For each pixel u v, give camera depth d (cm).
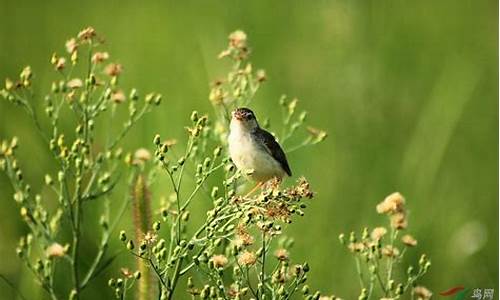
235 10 1521
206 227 751
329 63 1454
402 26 1527
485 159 1377
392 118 1384
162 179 1010
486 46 1538
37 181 1108
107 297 998
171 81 1377
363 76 1428
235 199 747
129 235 1026
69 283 988
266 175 965
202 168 770
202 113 1270
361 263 1109
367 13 1527
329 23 1498
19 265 1048
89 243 1023
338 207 1213
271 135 973
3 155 919
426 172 1286
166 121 1177
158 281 789
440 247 1209
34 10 1611
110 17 1603
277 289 766
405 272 1162
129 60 1436
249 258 749
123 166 1112
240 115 941
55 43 1571
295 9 1525
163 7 1595
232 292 768
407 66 1480
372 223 1208
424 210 1245
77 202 855
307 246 1148
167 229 959
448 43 1535
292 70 1448
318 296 764
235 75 941
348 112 1377
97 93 1203
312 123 1371
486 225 1277
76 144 851
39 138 1130
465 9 1587
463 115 1411
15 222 1076
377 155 1307
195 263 761
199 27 1496
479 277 1200
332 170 1248
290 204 749
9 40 1558
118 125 1184
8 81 878
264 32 1496
